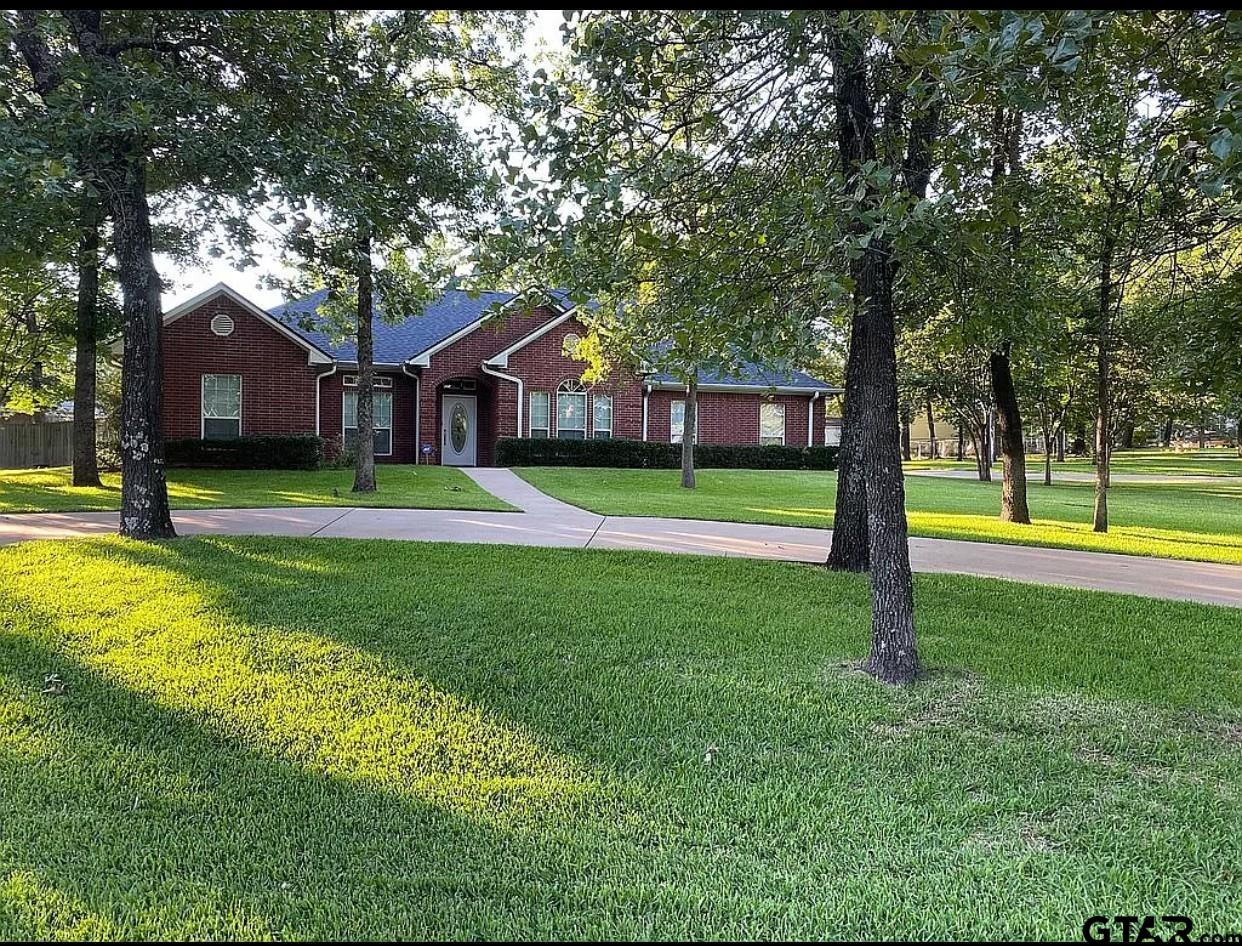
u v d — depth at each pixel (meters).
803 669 4.70
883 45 3.99
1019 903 2.42
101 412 22.19
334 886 2.50
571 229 3.87
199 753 3.47
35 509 11.09
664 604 6.12
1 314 20.28
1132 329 9.90
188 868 2.60
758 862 2.64
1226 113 2.31
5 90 6.09
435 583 6.53
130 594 5.98
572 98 4.05
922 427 61.19
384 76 9.20
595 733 3.73
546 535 9.70
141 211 8.00
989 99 3.95
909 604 4.66
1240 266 6.07
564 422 22.38
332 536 8.84
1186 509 16.94
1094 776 3.33
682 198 4.70
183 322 18.53
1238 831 2.88
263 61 7.86
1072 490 22.91
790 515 12.83
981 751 3.58
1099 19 2.62
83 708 3.96
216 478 16.30
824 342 5.94
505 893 2.46
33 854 2.67
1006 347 10.89
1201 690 4.46
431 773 3.29
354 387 21.53
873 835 2.82
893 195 3.23
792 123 5.00
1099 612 6.31
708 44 4.14
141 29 7.82
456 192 8.86
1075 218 6.21
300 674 4.45
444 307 24.31
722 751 3.54
